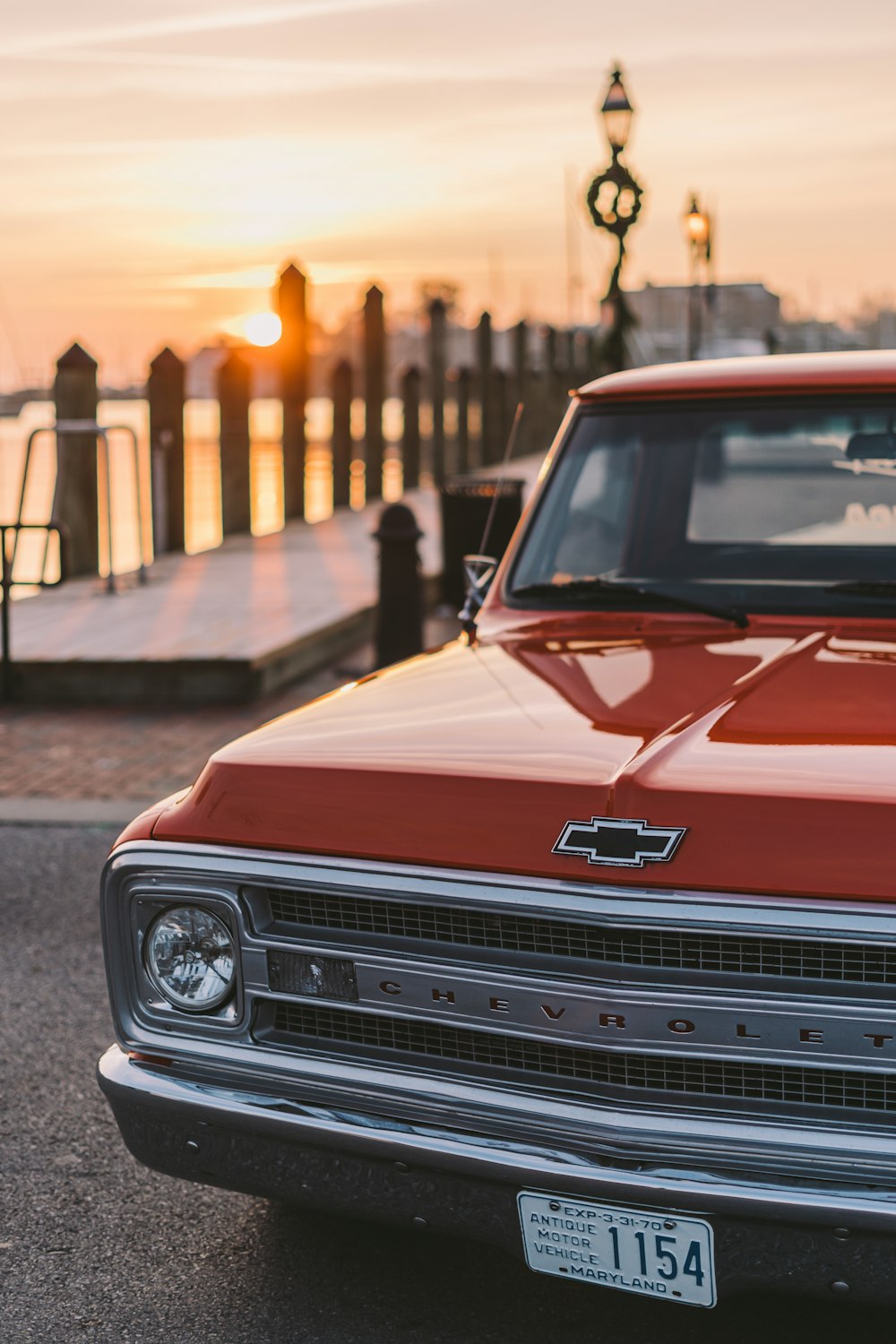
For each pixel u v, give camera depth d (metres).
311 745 2.67
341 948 2.43
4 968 4.76
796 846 2.17
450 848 2.36
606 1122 2.27
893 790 2.21
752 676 2.86
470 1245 3.10
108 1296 2.98
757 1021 2.17
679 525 3.64
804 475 3.58
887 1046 2.12
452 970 2.35
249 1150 2.56
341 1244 3.13
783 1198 2.16
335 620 9.56
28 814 6.38
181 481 12.99
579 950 2.27
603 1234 2.29
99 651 8.54
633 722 2.63
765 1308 2.82
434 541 13.48
